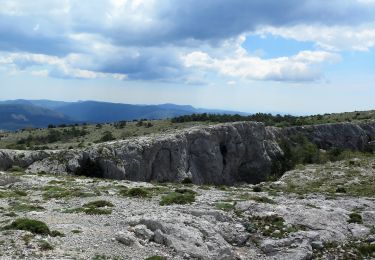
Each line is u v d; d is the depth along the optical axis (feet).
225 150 538.06
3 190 185.88
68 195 170.30
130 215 126.00
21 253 82.89
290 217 128.57
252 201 150.00
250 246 110.73
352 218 135.95
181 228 104.94
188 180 325.42
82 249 90.43
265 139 577.43
